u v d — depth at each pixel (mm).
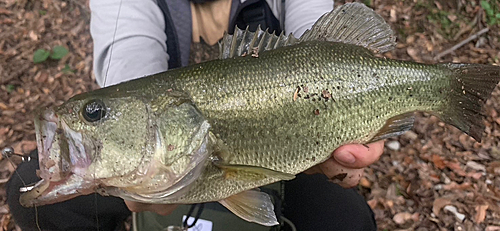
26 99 752
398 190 624
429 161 668
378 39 339
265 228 394
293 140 298
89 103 255
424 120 731
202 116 278
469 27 922
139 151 263
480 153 685
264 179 292
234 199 303
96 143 255
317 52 307
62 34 879
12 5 917
